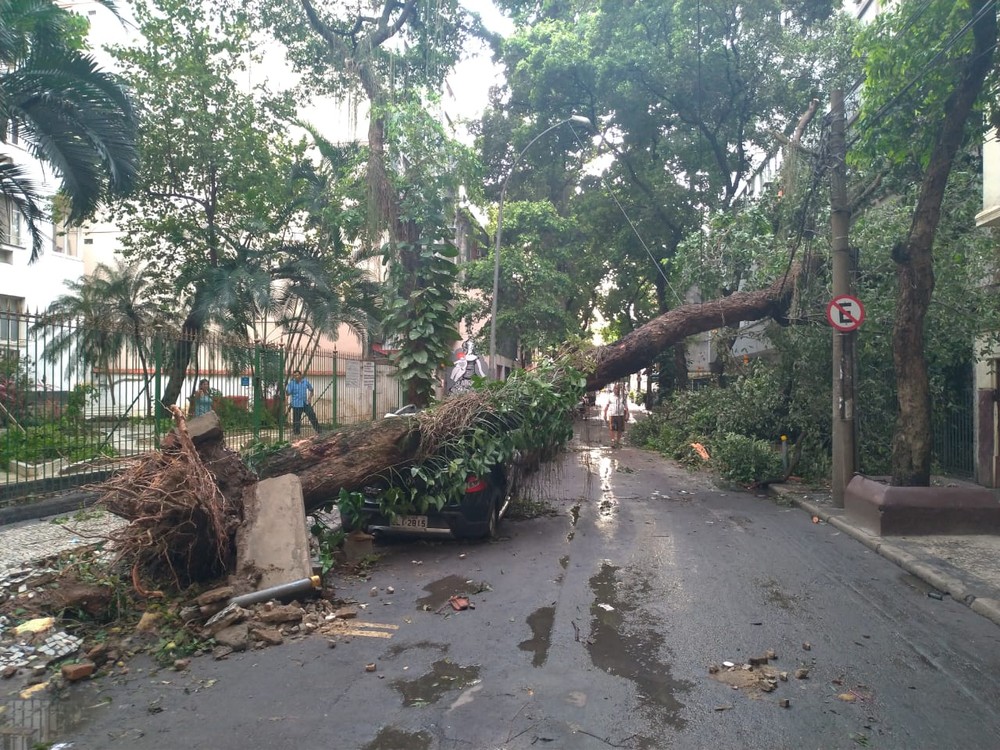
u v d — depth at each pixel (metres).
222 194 19.66
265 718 4.10
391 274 11.92
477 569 7.42
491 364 18.81
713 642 5.29
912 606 6.23
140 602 5.89
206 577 6.43
